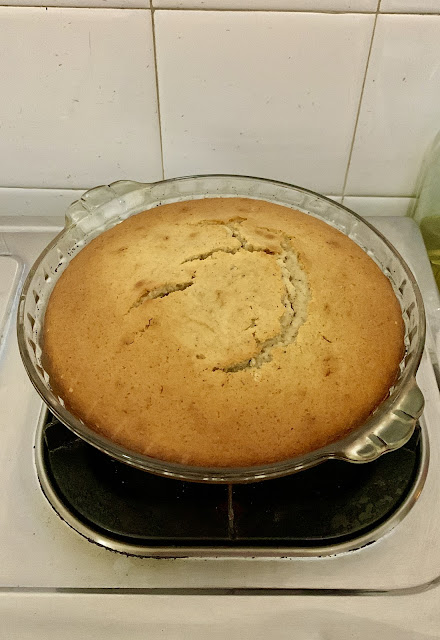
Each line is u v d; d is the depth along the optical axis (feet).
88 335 0.95
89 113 1.22
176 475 0.81
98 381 0.90
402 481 0.93
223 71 1.15
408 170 1.31
